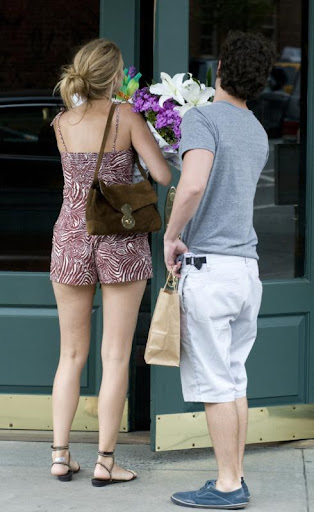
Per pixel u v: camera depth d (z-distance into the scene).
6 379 9.66
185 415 9.23
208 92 8.27
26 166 9.68
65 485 8.46
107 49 8.17
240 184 7.53
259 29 9.55
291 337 9.62
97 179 7.98
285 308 9.56
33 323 9.59
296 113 9.71
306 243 9.68
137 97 8.32
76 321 8.46
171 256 7.55
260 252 9.73
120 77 8.24
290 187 9.75
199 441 9.30
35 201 9.70
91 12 9.52
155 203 8.32
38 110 9.66
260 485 8.51
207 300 7.54
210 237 7.54
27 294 9.55
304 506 8.01
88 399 9.64
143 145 8.15
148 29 9.55
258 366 9.51
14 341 9.62
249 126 7.61
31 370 9.64
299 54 9.66
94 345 9.59
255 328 8.00
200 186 7.27
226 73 7.53
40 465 8.96
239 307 7.66
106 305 8.34
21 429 9.76
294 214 9.75
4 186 9.69
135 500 8.12
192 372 7.70
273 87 9.75
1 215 9.70
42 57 9.62
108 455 8.45
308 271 9.66
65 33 9.57
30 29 9.57
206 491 7.92
